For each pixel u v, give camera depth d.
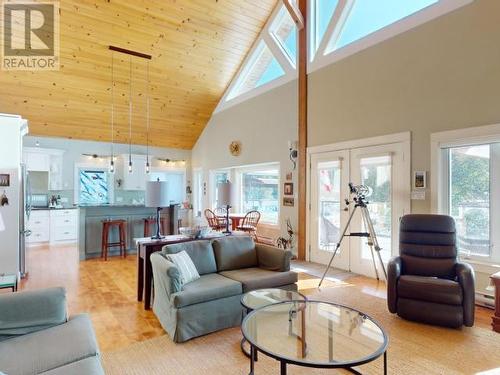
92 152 8.02
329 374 2.13
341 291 3.88
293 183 5.82
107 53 5.70
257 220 6.62
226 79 7.22
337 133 5.02
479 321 3.00
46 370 1.48
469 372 2.15
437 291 2.82
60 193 7.66
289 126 5.91
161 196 3.73
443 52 3.76
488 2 3.39
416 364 2.25
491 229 3.48
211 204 8.39
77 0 4.77
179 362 2.29
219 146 7.96
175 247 3.24
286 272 3.34
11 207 4.05
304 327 2.17
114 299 3.62
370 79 4.55
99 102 6.72
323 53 5.25
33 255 6.03
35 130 7.09
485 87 3.41
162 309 2.88
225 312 2.81
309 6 5.49
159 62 6.20
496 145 3.44
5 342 1.75
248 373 2.16
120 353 2.41
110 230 6.07
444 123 3.75
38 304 1.93
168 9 5.28
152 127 7.98
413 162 4.05
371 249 4.30
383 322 2.96
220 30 5.97
